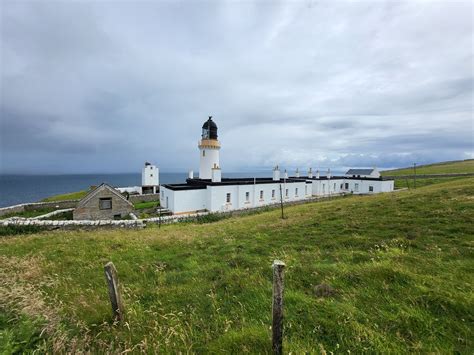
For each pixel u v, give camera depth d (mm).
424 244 8219
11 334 3703
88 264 8992
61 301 5246
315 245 9586
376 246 8516
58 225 18984
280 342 3596
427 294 4816
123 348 3990
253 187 35062
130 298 5895
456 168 90875
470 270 5910
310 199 40469
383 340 3803
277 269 3572
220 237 12406
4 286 5930
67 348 3842
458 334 3848
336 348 3734
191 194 30531
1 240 14250
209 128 40031
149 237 13672
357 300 4957
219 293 5906
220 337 4102
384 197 21188
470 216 10477
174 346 3957
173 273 7633
